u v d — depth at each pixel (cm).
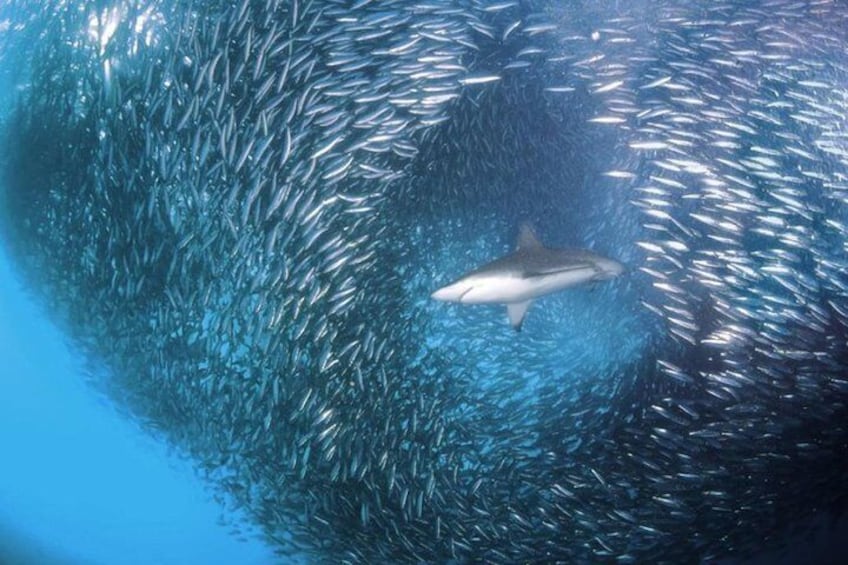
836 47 762
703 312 805
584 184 899
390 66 702
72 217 853
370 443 717
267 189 687
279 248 670
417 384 780
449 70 683
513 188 907
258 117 645
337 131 667
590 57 798
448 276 878
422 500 652
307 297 681
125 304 817
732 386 714
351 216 746
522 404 807
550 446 789
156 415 883
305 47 658
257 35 724
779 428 723
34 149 857
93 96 780
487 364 827
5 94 866
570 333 845
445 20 711
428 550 721
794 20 780
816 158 697
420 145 844
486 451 771
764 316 680
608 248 893
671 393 816
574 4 880
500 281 427
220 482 838
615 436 791
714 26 819
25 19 824
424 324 819
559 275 432
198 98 677
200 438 834
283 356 700
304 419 710
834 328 695
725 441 725
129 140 739
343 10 666
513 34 887
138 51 723
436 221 870
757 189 770
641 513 735
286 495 771
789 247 745
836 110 724
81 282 882
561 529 726
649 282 828
